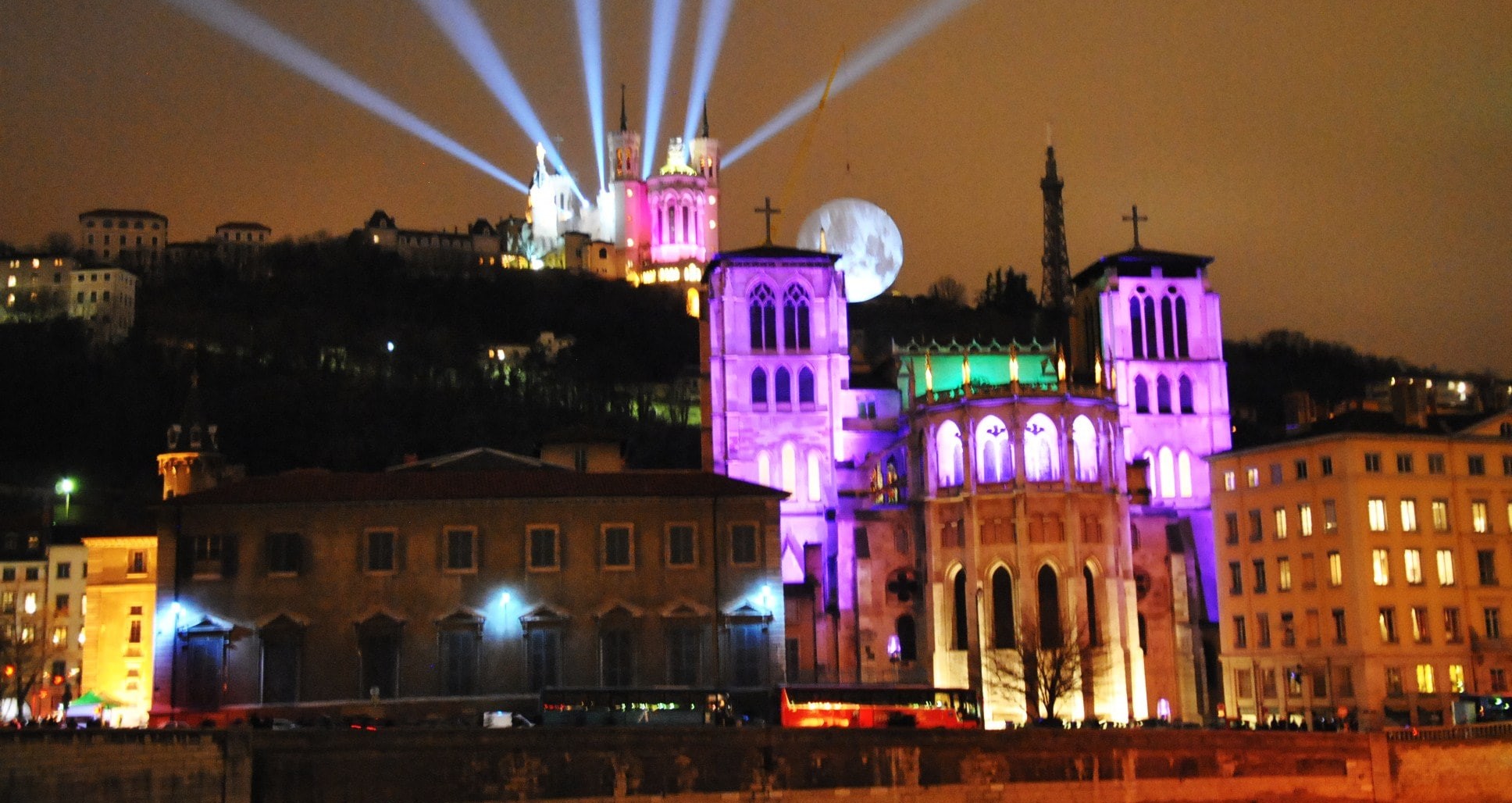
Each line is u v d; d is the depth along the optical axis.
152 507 120.44
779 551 124.25
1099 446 141.25
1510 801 110.31
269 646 117.69
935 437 143.75
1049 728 108.62
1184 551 149.88
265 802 89.19
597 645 120.88
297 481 123.19
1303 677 136.38
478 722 112.56
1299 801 106.75
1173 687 147.38
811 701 111.31
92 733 81.44
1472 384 189.50
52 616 162.12
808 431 158.38
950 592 140.88
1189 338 167.62
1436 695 130.50
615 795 95.69
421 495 121.75
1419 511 134.75
